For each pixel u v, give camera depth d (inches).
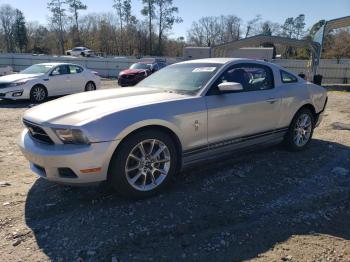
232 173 187.6
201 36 3250.5
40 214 144.3
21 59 1460.4
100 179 143.8
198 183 174.2
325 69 1195.9
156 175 159.9
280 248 122.1
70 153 137.9
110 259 115.3
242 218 141.5
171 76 197.5
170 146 159.2
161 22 3078.2
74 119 142.3
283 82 217.0
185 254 118.3
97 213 144.0
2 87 480.7
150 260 115.0
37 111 158.7
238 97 185.0
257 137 199.3
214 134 175.3
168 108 157.5
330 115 386.0
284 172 191.6
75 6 3080.7
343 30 2635.3
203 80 179.5
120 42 3213.6
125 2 3117.6
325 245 124.5
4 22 3398.1
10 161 216.5
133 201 154.3
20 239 126.4
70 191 164.7
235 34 3213.6
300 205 153.3
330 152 230.4
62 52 3088.1
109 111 145.5
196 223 137.0
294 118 221.5
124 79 833.5
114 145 141.5
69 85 563.5
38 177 186.5
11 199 157.8
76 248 121.1
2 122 347.3
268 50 1401.3
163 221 138.0
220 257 116.9
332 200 159.3
